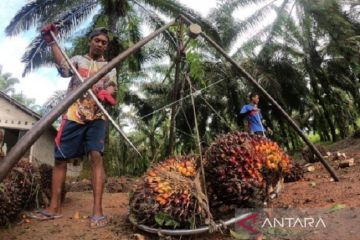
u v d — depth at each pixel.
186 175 2.72
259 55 19.06
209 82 17.19
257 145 2.76
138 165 14.77
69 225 2.92
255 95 6.91
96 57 3.34
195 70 4.09
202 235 2.52
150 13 13.91
